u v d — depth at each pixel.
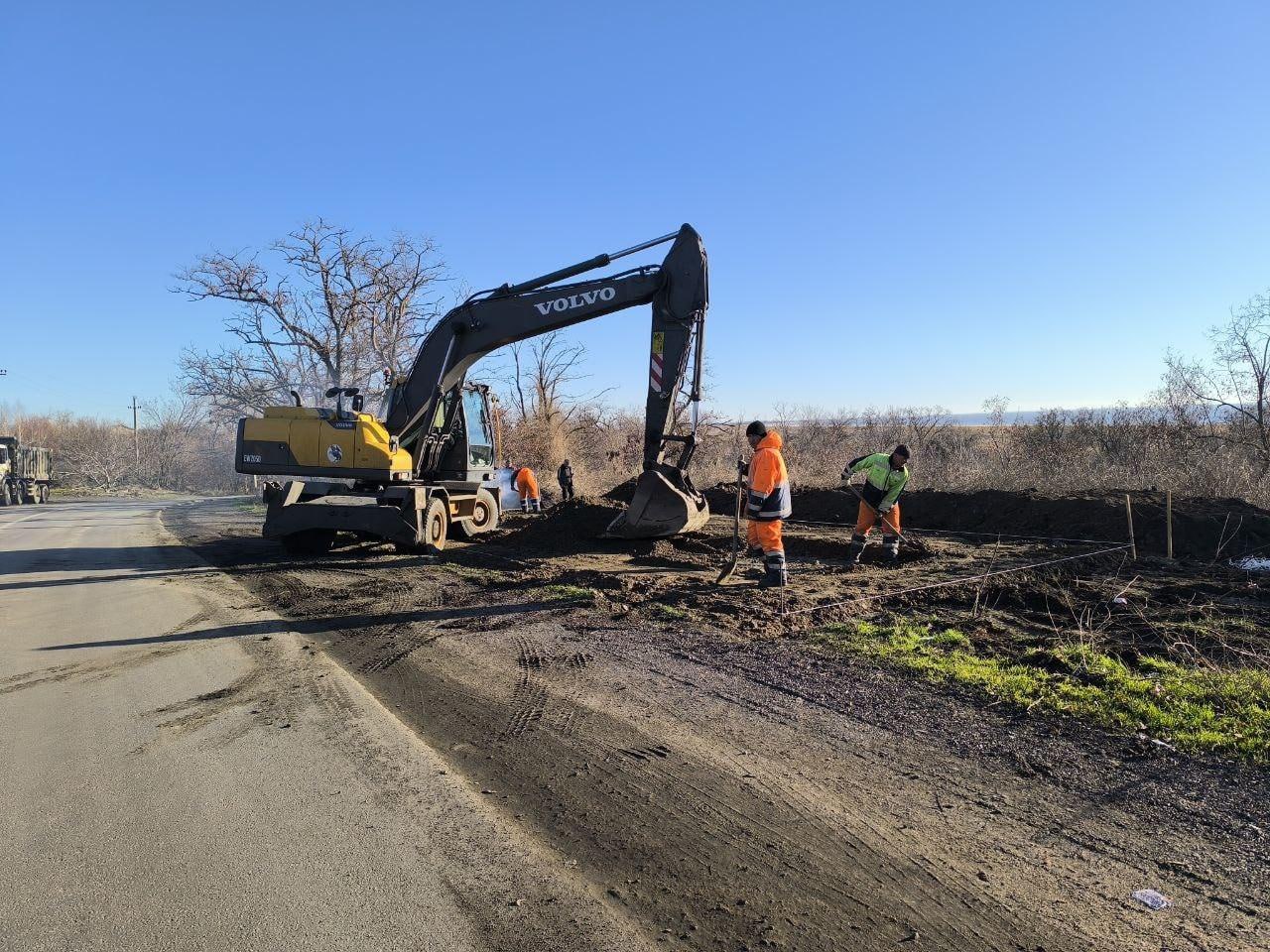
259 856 3.30
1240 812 3.53
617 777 4.04
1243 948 2.64
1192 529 10.48
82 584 10.15
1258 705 4.66
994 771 4.03
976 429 22.80
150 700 5.33
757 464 8.47
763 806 3.70
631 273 11.57
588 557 11.05
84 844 3.41
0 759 4.36
